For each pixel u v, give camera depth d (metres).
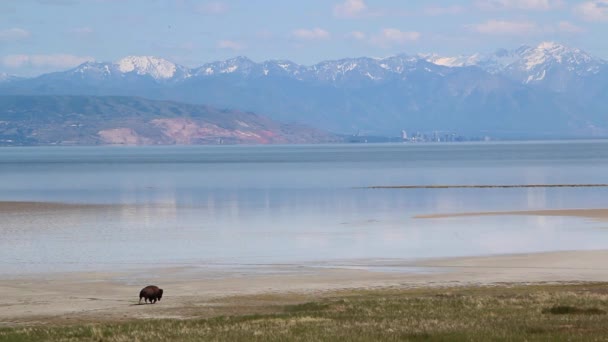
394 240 163.62
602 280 113.75
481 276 118.56
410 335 65.88
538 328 68.38
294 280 116.88
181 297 103.12
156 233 180.00
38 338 70.00
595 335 64.50
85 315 89.25
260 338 66.06
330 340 64.19
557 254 140.88
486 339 63.56
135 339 66.56
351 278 118.12
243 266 131.38
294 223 199.50
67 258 141.75
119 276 122.25
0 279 119.62
